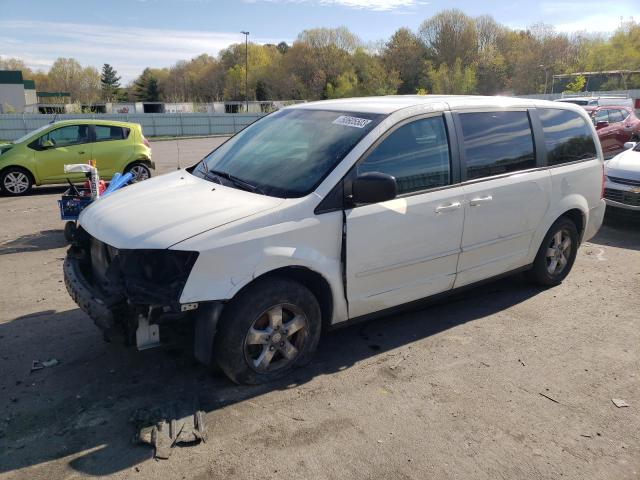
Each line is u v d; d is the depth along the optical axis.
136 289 3.24
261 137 4.54
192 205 3.64
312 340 3.79
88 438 3.11
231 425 3.24
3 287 5.54
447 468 2.91
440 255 4.29
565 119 5.38
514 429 3.26
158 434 3.10
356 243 3.77
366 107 4.22
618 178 8.32
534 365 4.03
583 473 2.90
